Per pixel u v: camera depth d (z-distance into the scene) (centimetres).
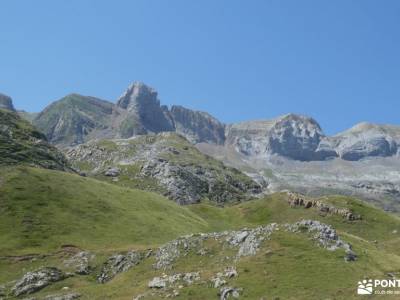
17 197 12656
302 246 7525
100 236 11769
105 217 12825
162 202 15638
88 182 14925
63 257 10425
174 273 7981
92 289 8269
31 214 12081
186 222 14500
